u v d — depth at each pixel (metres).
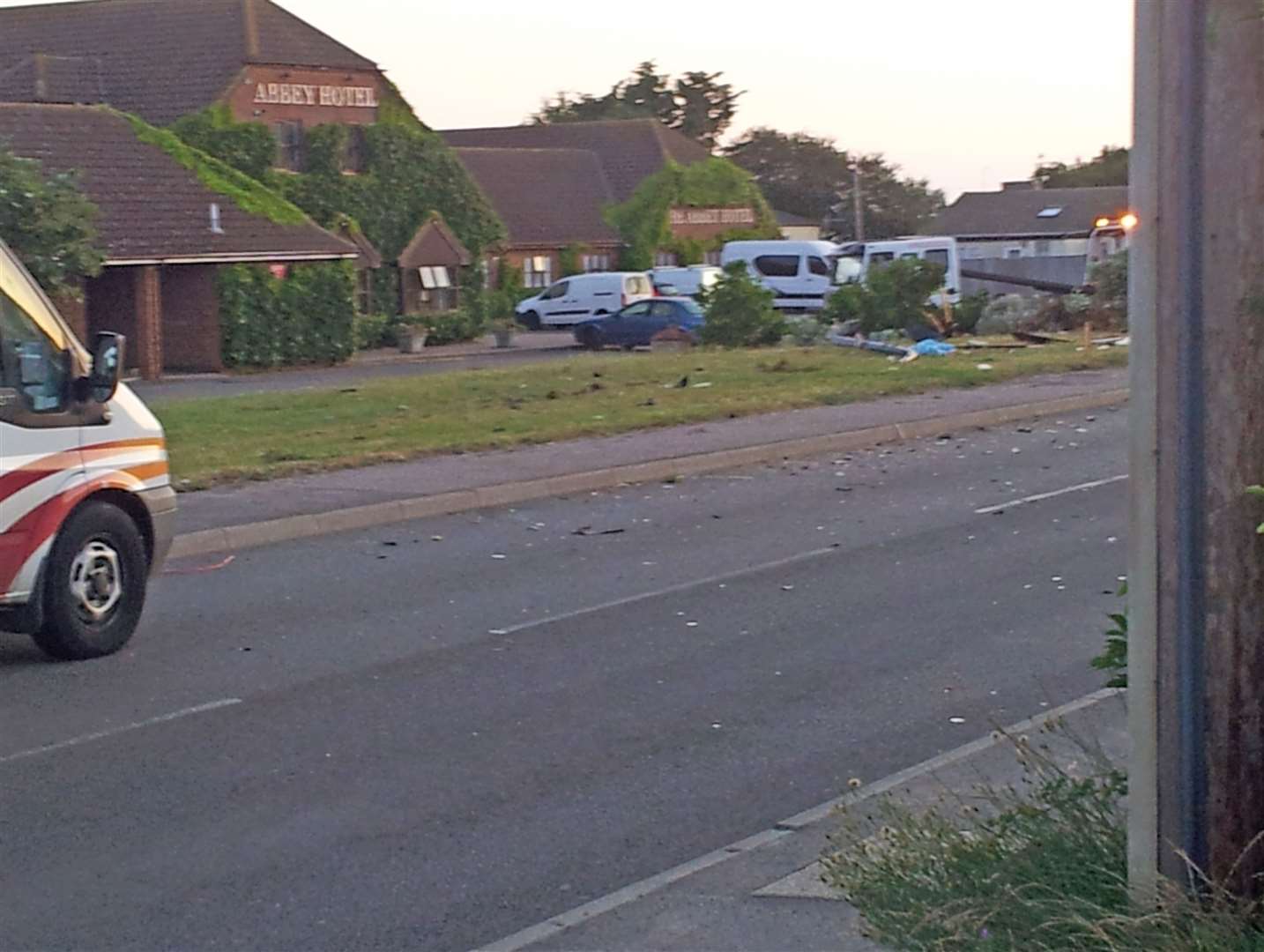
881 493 17.67
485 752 8.29
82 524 10.37
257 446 20.47
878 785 7.43
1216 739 4.38
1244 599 4.34
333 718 8.98
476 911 6.20
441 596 12.50
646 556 14.09
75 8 53.50
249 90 50.66
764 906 6.02
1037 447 21.53
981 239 78.44
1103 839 5.05
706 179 70.00
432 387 28.23
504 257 64.06
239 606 12.24
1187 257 4.29
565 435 21.44
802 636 10.86
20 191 33.69
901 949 4.92
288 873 6.62
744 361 32.72
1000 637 10.67
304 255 44.94
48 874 6.61
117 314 42.12
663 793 7.58
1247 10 4.18
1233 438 4.30
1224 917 4.29
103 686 9.77
